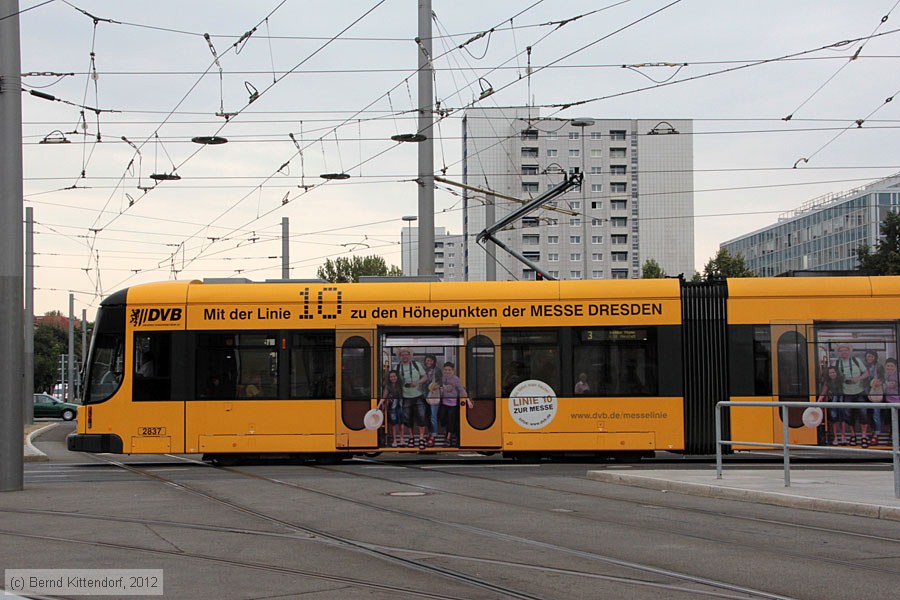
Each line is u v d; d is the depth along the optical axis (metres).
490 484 16.03
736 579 8.24
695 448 19.98
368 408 20.14
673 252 96.00
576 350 20.23
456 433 20.09
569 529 11.04
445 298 20.41
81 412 20.33
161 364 20.34
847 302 20.11
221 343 20.38
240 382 20.30
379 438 20.11
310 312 20.39
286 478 17.42
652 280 20.44
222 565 9.01
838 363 19.98
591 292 20.36
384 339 20.30
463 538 10.47
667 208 96.25
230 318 20.44
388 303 20.41
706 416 20.02
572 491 14.91
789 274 20.95
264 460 21.56
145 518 12.23
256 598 7.61
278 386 20.25
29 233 43.28
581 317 20.28
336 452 20.31
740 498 13.49
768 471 16.86
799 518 11.74
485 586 8.03
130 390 20.31
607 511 12.55
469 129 93.31
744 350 20.09
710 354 20.14
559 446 20.05
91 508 13.29
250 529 11.24
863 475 15.89
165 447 20.16
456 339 20.28
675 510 12.60
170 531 11.12
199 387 20.28
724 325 20.20
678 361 20.12
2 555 9.62
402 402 20.17
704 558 9.20
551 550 9.70
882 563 8.91
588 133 95.19
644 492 14.72
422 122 23.31
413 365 20.25
